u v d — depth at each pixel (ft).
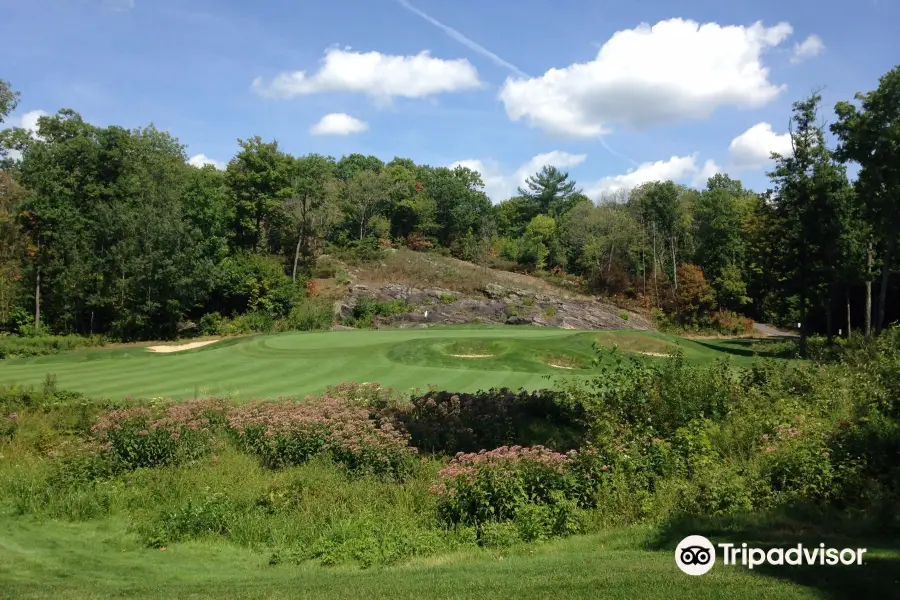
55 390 58.80
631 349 93.86
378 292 169.07
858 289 147.13
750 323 184.14
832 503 27.84
